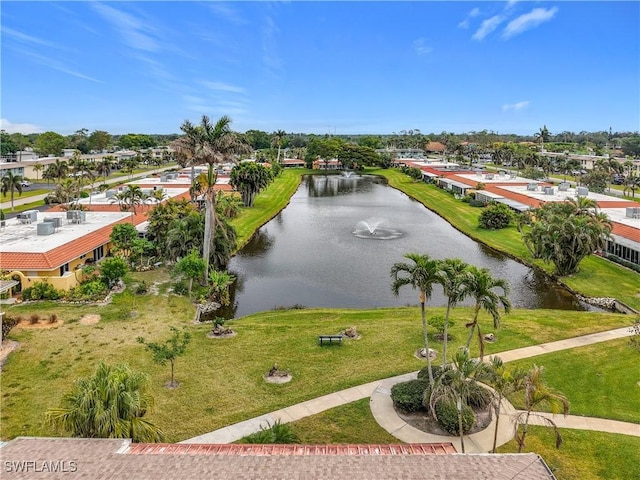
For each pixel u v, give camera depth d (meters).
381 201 111.00
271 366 28.94
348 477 13.82
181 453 15.45
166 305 39.97
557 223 49.50
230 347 31.72
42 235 50.09
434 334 33.44
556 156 185.75
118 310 38.00
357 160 181.38
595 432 22.20
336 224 81.69
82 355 29.95
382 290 47.47
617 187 125.62
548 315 37.59
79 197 78.50
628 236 54.56
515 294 46.16
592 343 31.53
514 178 119.62
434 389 21.78
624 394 25.50
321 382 26.97
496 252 62.50
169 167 187.12
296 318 38.06
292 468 14.33
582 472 19.53
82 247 47.47
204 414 23.75
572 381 26.75
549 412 23.88
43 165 142.62
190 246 48.00
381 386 26.41
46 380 26.84
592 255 58.00
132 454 15.20
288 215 91.12
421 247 65.25
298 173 175.12
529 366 28.22
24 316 35.81
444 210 93.56
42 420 23.02
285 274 52.75
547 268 52.84
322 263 57.00
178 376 27.64
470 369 20.16
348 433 22.16
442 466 14.42
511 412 23.81
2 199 97.88
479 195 99.75
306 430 22.33
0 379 26.91
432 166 160.12
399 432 22.30
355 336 33.38
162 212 54.22
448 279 23.69
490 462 14.70
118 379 18.38
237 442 21.38
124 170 165.12
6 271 40.47
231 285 48.97
